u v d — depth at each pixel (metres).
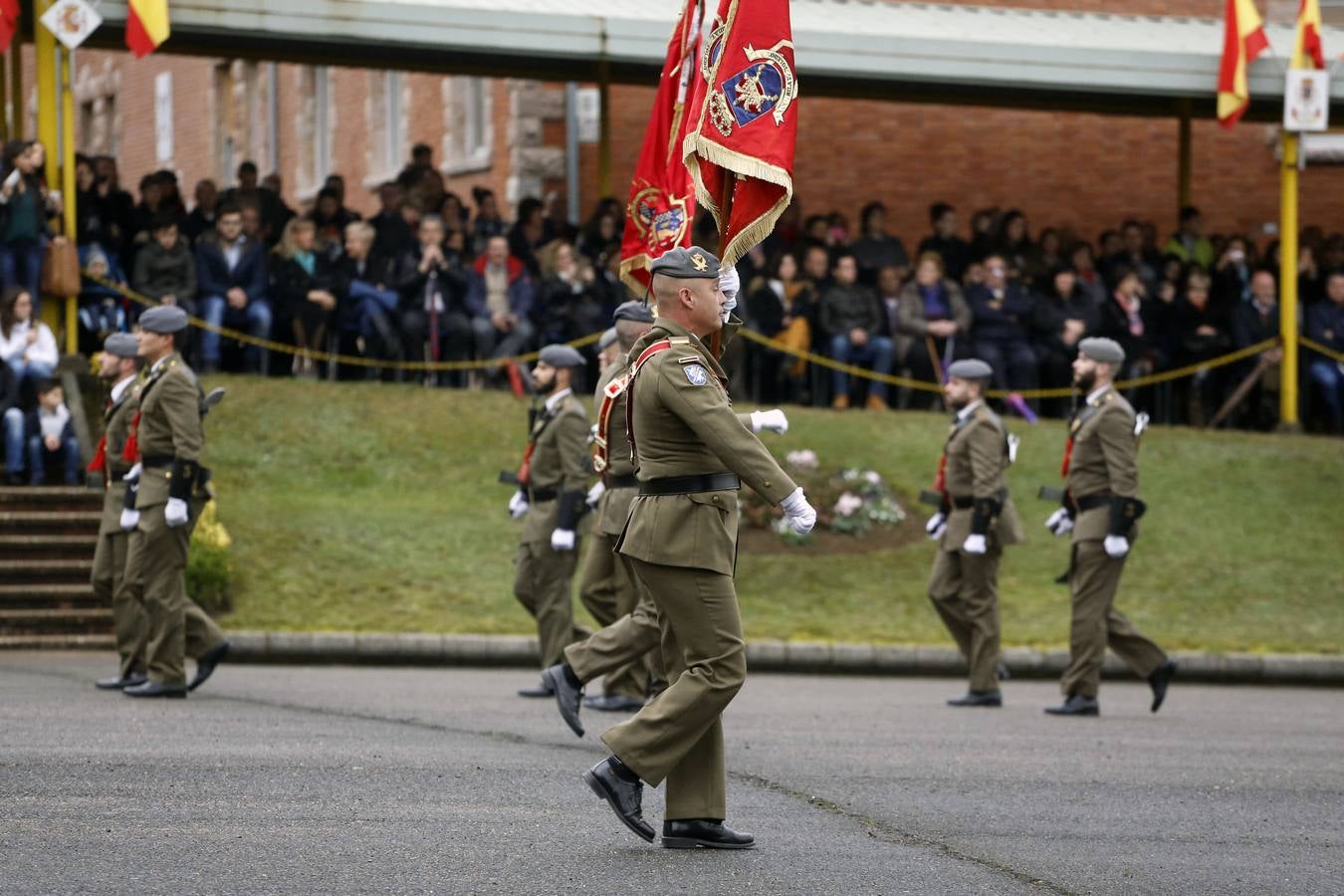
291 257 75.50
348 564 60.53
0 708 39.25
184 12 69.94
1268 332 83.62
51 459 62.09
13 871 22.39
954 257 83.94
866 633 58.84
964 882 23.58
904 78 80.12
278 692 44.97
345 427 70.88
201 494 42.56
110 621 56.19
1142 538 68.50
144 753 32.44
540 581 46.16
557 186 99.94
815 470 70.50
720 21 28.56
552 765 32.59
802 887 22.80
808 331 78.56
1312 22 81.44
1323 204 108.19
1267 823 29.20
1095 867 25.06
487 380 77.25
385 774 30.78
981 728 41.84
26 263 66.12
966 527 47.81
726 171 29.17
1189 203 96.50
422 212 80.12
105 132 150.50
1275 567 66.62
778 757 35.19
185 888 21.70
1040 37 86.12
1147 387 83.12
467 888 22.11
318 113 125.12
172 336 42.59
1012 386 80.06
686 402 24.66
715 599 24.98
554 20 74.31
